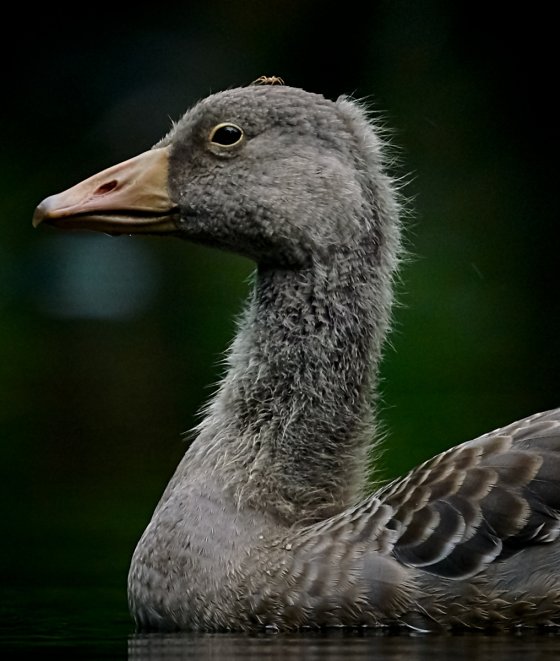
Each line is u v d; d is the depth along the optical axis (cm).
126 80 2834
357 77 2716
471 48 2659
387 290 994
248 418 970
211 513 927
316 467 967
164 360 2272
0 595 1098
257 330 983
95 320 2520
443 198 2533
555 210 2544
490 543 848
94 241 2648
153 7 2852
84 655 867
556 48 2623
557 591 843
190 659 823
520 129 2609
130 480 1636
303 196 971
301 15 2759
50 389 2114
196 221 995
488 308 2309
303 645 836
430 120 2600
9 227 2695
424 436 1689
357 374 979
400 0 2702
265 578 887
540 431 878
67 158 2803
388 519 873
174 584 917
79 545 1319
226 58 2798
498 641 830
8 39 2886
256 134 982
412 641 836
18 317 2517
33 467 1709
